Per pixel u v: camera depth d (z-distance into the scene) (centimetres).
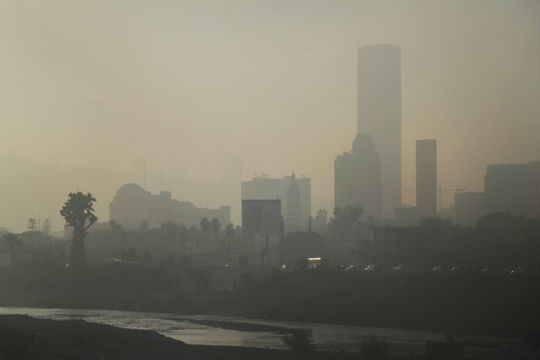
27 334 16488
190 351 15950
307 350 17400
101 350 15712
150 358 14888
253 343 19625
